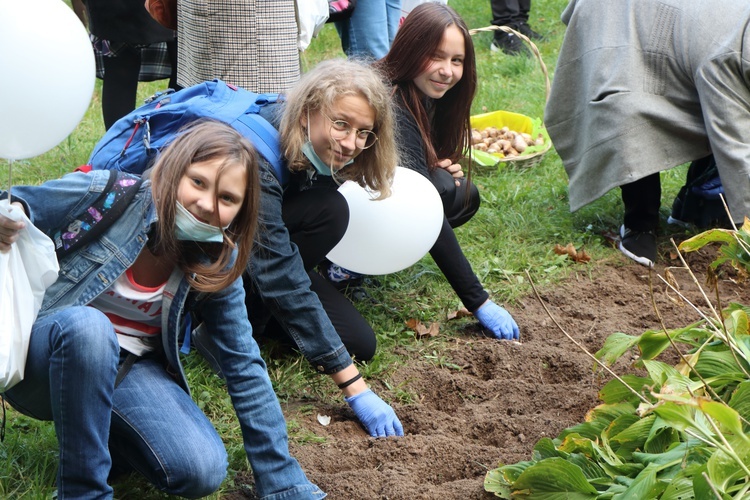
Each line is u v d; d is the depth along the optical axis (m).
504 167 5.46
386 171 3.06
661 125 4.40
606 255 4.66
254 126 3.01
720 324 2.92
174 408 2.52
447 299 4.13
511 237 4.72
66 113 2.28
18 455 2.76
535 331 3.94
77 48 2.28
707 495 2.23
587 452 2.70
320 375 3.49
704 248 4.75
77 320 2.27
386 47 5.81
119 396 2.51
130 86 4.70
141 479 2.75
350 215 3.41
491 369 3.66
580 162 4.66
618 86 4.42
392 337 3.84
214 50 3.84
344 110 2.85
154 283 2.51
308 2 4.12
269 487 2.58
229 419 3.17
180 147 2.34
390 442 3.04
